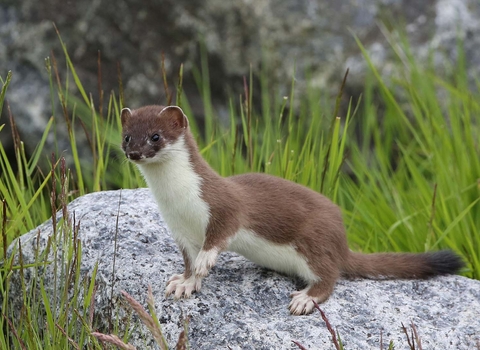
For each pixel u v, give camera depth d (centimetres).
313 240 848
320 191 1120
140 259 880
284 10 1603
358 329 798
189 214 834
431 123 1363
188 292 823
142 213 959
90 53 1536
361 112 1573
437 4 1628
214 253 820
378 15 1622
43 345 853
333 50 1596
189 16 1563
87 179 1423
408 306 842
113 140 1281
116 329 793
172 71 1563
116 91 1532
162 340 630
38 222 1108
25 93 1505
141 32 1555
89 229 921
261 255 865
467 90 1462
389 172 1534
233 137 1241
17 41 1525
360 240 1141
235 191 850
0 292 954
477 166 1238
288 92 1567
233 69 1573
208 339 786
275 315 819
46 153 1489
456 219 1062
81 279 866
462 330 803
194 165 845
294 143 1300
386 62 1578
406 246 1153
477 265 1041
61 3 1545
